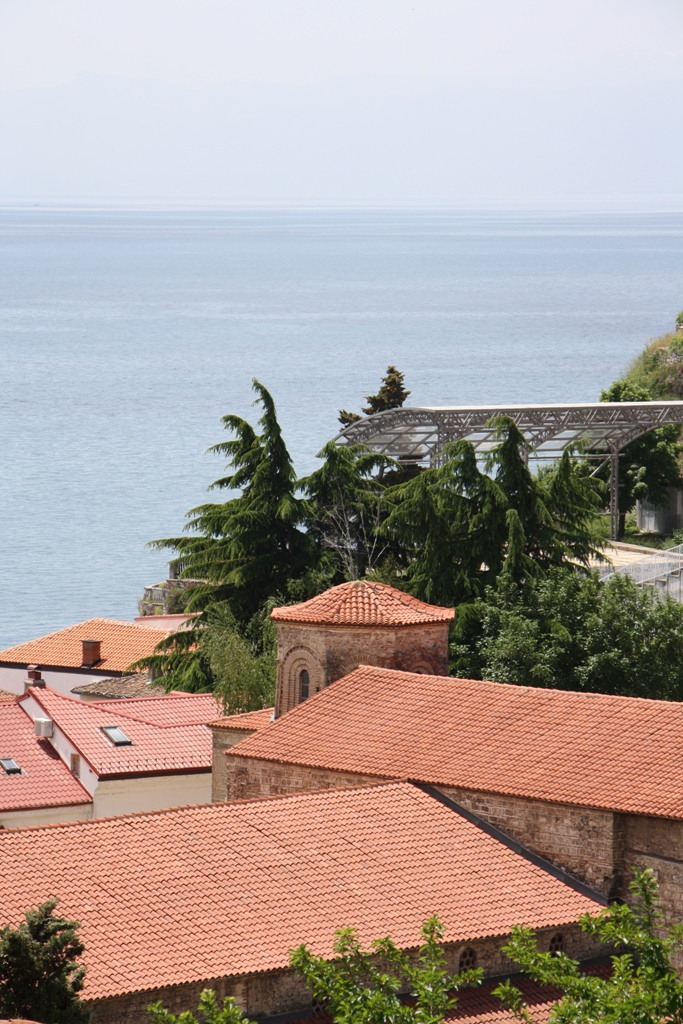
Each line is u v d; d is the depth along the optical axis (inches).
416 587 3917.3
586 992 1466.5
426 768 2327.8
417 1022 1451.8
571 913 2078.0
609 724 2310.5
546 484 4404.5
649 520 6550.2
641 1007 1407.5
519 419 5664.4
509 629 3474.4
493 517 3890.3
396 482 5457.7
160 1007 1549.0
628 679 3417.8
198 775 3250.5
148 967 1792.6
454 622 3636.8
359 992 1503.4
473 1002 1946.4
